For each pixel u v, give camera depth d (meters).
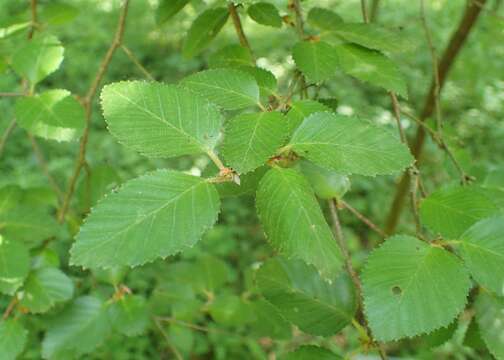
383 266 0.22
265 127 0.21
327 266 0.19
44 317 0.46
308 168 0.27
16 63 0.37
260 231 1.08
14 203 0.44
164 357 0.88
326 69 0.29
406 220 1.05
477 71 1.35
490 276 0.22
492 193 0.33
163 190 0.19
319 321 0.28
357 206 1.10
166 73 1.34
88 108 0.45
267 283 0.28
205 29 0.39
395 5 1.56
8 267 0.38
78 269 0.84
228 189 0.24
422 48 1.41
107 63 0.44
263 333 0.56
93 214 0.19
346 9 1.13
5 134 0.47
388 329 0.21
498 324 0.26
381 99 1.28
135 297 0.47
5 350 0.41
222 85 0.25
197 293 0.61
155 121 0.21
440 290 0.21
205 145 0.21
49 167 1.11
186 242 0.19
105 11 1.52
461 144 0.45
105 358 0.85
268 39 1.37
